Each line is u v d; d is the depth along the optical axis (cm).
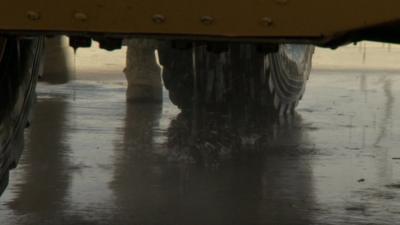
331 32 545
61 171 1379
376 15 539
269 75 2014
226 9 552
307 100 2512
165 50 2003
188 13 555
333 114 2198
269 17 550
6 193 1208
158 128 1873
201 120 1981
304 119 2081
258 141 1723
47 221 1050
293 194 1225
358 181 1333
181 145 1664
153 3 556
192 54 2006
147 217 1073
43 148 1602
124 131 1833
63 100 2411
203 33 555
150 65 2395
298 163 1485
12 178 1316
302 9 547
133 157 1520
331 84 3048
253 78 2014
